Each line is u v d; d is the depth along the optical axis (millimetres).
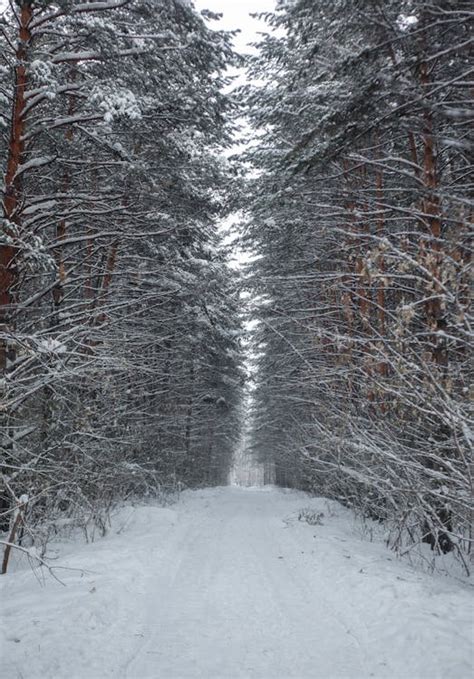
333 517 12859
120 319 9109
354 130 6871
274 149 11992
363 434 7961
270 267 15906
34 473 7426
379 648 4211
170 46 8328
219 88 9625
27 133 8234
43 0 7289
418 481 6680
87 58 8141
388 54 6438
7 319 8023
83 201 8781
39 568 6539
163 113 9047
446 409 6023
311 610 5391
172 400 19875
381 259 7008
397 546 8211
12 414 7895
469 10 5695
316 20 8125
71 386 8945
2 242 7012
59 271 7645
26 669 3684
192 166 10492
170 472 19688
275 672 3891
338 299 12625
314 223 12070
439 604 4914
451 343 7738
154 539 8898
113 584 5801
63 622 4457
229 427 35719
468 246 6941
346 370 9156
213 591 6105
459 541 7480
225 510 15797
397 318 6594
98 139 8164
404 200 9250
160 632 4723
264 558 8070
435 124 7684
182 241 11586
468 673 3531
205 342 20031
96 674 3725
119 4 7762
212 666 3994
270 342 19859
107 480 10344
